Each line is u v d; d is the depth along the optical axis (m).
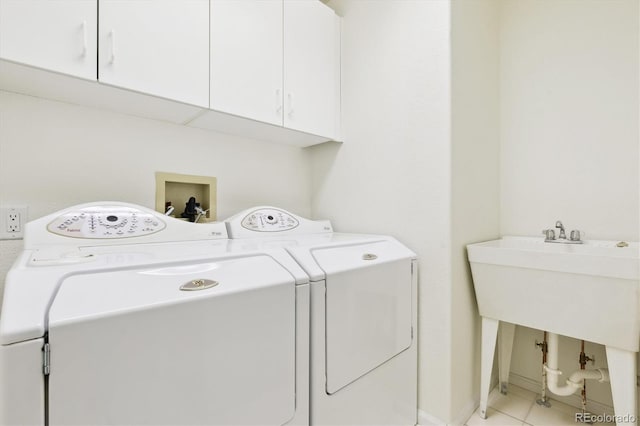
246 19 1.35
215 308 0.69
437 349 1.37
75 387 0.51
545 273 1.22
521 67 1.75
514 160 1.78
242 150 1.72
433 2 1.39
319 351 0.92
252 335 0.75
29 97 1.10
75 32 0.92
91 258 0.74
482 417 1.46
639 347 1.13
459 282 1.40
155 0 1.08
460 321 1.41
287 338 0.83
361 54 1.72
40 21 0.87
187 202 1.51
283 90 1.50
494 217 1.77
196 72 1.19
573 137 1.58
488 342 1.44
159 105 1.20
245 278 0.78
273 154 1.87
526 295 1.29
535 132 1.71
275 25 1.47
